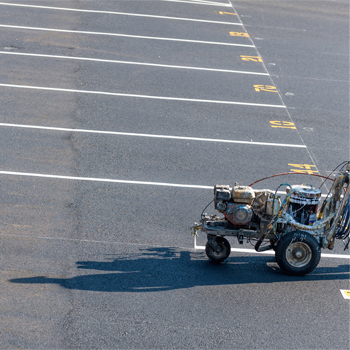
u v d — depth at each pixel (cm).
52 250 1233
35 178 1560
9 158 1655
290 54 2752
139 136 1880
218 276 1194
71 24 2858
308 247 1184
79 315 1020
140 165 1694
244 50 2742
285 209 1227
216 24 3056
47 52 2512
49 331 969
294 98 2297
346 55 2811
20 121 1898
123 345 952
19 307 1024
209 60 2594
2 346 920
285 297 1131
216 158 1777
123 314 1034
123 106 2094
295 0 3653
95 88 2223
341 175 1210
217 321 1037
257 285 1169
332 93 2380
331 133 2030
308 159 1825
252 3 3491
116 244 1285
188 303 1085
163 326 1009
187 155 1781
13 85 2170
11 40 2588
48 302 1049
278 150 1867
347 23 3288
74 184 1551
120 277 1157
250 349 968
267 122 2069
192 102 2177
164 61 2538
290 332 1023
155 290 1121
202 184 1616
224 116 2086
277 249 1191
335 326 1052
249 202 1210
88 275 1152
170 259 1244
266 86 2386
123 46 2658
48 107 2025
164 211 1455
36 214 1380
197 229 1237
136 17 3045
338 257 1316
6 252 1204
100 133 1877
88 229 1336
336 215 1212
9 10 2964
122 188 1553
